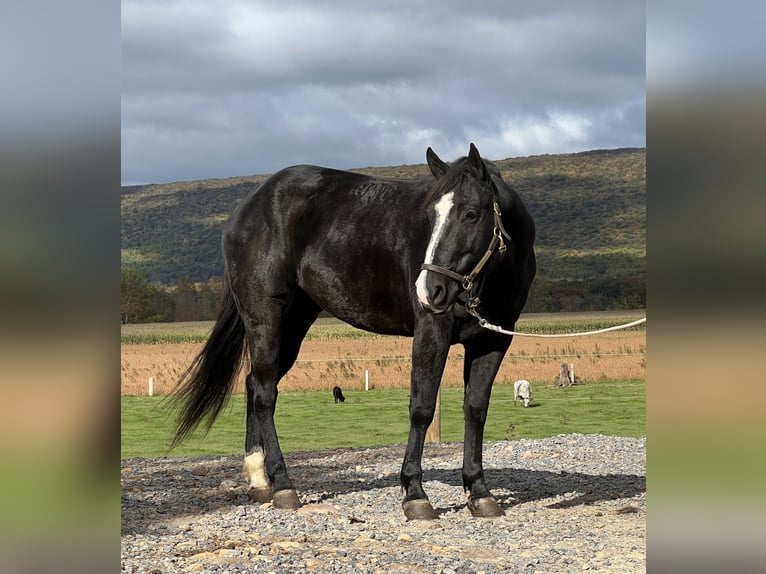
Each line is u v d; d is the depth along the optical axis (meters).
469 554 4.60
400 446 10.05
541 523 5.52
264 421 6.25
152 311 79.00
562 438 9.98
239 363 6.72
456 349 31.47
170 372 26.61
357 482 7.22
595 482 7.09
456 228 4.87
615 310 79.06
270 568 4.25
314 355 34.75
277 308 6.30
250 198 6.54
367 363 27.80
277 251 6.25
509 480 7.20
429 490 6.79
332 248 6.03
